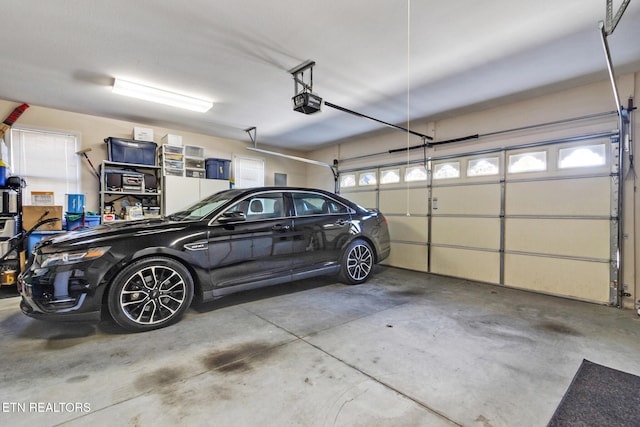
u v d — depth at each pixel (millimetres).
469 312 3258
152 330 2707
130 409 1639
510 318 3090
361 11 2396
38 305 2395
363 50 2992
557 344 2471
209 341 2484
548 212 4090
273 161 7508
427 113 4895
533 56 3084
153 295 2727
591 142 3736
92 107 4602
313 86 3850
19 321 2912
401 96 4160
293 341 2486
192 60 3174
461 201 5004
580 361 2188
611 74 2750
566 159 3938
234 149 6801
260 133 6172
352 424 1534
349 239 4227
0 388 1829
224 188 5930
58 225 4105
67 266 2436
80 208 4367
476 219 4816
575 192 3863
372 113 4914
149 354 2260
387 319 3004
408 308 3361
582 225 3807
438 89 3928
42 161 4660
